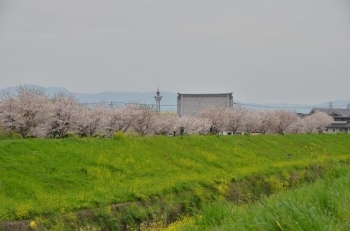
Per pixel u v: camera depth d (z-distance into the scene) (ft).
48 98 299.58
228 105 653.71
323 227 96.58
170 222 188.34
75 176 210.38
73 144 251.39
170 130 430.61
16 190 176.14
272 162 339.98
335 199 118.83
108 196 183.01
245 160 336.70
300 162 315.99
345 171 212.84
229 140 375.66
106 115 345.51
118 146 275.18
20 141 229.04
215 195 221.05
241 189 244.22
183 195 208.03
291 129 582.35
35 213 154.30
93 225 163.12
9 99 272.31
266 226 98.84
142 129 384.68
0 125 271.49
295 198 119.55
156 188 204.03
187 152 310.04
